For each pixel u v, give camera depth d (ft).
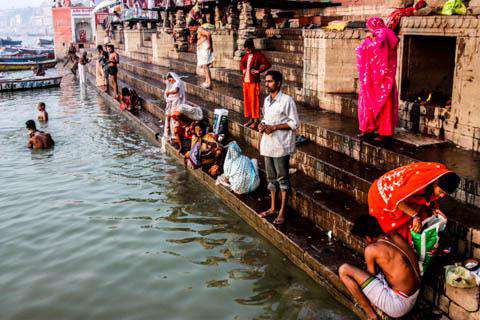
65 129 41.52
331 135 22.41
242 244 19.60
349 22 28.37
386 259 12.47
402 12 21.47
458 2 18.99
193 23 59.21
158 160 31.58
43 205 24.34
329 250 16.79
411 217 12.80
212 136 26.50
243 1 42.01
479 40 17.71
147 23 83.05
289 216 19.83
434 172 12.66
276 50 42.68
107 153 33.65
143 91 53.83
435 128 20.57
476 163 16.99
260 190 22.99
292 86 31.58
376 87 19.35
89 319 15.12
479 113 18.07
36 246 20.06
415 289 12.55
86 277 17.56
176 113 29.89
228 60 44.62
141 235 20.72
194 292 16.38
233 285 16.70
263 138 18.81
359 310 14.28
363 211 17.53
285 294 15.99
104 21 120.16
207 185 25.94
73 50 107.76
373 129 20.15
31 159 32.58
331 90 27.86
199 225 21.56
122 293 16.49
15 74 98.68
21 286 17.08
